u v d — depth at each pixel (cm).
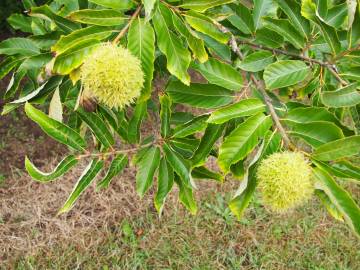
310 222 142
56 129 52
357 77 57
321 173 46
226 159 48
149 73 50
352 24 53
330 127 48
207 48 61
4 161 163
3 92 185
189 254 134
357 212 45
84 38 51
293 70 56
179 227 140
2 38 198
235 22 64
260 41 62
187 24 53
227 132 60
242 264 135
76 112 61
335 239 139
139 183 59
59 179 156
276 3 64
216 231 141
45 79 56
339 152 46
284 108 54
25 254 133
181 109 176
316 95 65
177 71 52
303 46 60
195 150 56
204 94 57
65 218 143
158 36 52
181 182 63
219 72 56
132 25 51
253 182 50
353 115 63
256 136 49
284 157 45
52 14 56
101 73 45
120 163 58
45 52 62
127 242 137
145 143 62
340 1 67
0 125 176
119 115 59
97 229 140
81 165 159
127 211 145
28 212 146
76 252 134
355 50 54
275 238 139
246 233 139
